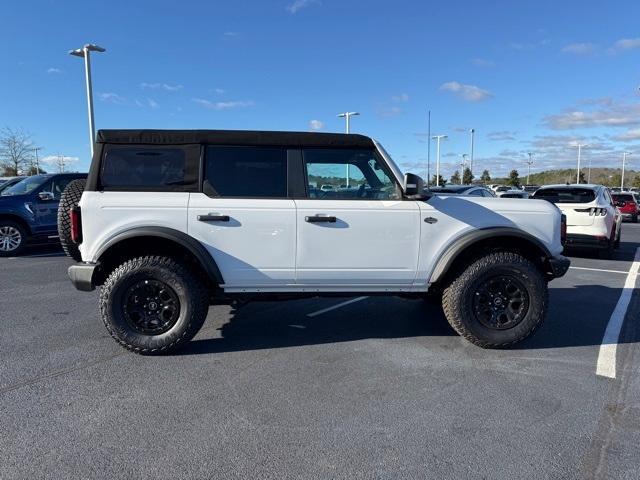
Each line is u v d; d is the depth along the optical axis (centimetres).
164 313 425
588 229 1034
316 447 282
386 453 277
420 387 366
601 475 256
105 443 285
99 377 381
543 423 312
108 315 416
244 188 433
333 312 579
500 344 443
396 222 438
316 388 363
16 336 480
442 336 490
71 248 462
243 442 287
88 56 2147
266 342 469
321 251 434
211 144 433
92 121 2191
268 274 433
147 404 335
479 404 338
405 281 448
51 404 334
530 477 255
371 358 427
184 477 254
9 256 1022
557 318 558
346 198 445
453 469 261
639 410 330
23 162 4081
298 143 439
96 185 422
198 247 417
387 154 448
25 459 269
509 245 466
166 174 429
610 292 699
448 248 441
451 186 1305
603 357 432
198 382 373
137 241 431
